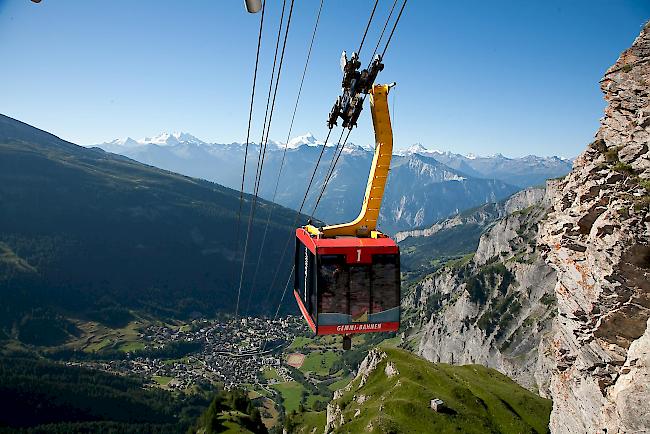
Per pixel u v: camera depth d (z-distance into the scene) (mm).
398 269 25484
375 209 27234
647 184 38906
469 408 111938
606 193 41406
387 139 25859
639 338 36094
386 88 25375
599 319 39969
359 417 112688
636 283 37375
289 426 172750
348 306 25156
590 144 47750
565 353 48406
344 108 24578
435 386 122312
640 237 36750
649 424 29625
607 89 48250
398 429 96062
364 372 149750
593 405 42125
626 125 44938
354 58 21969
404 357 144000
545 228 50000
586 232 42719
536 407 123312
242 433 149250
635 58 46188
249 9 15555
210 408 170375
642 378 31156
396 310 25578
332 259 24969
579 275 42688
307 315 27000
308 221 31141
